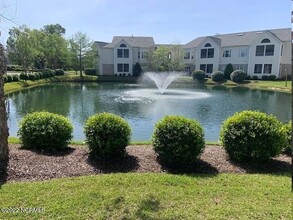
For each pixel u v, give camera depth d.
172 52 41.91
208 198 3.35
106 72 42.94
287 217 2.92
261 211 3.03
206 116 13.27
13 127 10.48
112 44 43.25
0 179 3.85
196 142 4.79
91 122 5.08
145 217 2.88
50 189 3.47
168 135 4.77
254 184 3.86
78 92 23.66
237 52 37.81
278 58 34.03
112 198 3.26
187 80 35.88
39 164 4.42
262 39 35.09
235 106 16.66
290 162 5.18
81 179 3.87
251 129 4.98
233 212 3.00
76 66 42.44
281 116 13.90
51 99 19.08
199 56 41.44
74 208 3.02
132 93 22.80
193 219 2.86
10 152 4.83
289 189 3.67
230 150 5.15
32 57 35.22
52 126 5.43
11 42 32.62
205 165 4.88
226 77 35.97
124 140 5.02
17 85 25.81
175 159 4.76
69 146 5.97
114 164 4.74
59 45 41.06
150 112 13.99
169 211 3.00
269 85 29.08
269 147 4.94
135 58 43.50
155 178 3.94
